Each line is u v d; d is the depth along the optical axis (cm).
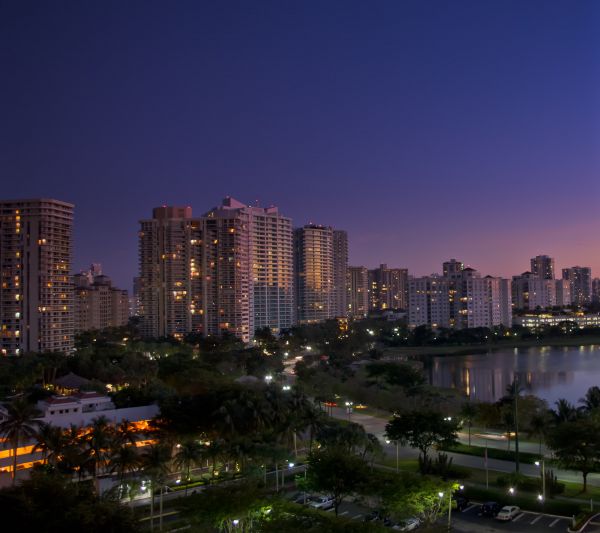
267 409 12575
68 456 9644
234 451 10731
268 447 10850
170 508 9712
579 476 11400
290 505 7525
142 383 18538
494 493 9969
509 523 8825
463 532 8456
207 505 7219
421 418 11550
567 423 10906
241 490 7581
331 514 7994
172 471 11675
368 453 12662
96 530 6259
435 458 12575
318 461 8462
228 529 7575
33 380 19425
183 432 12112
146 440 12450
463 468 11444
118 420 12738
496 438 14575
